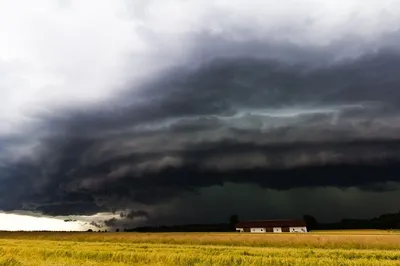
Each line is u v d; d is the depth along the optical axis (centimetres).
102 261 3102
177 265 2928
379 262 2877
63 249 3759
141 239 6278
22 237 7762
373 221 14088
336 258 3180
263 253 3500
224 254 3344
